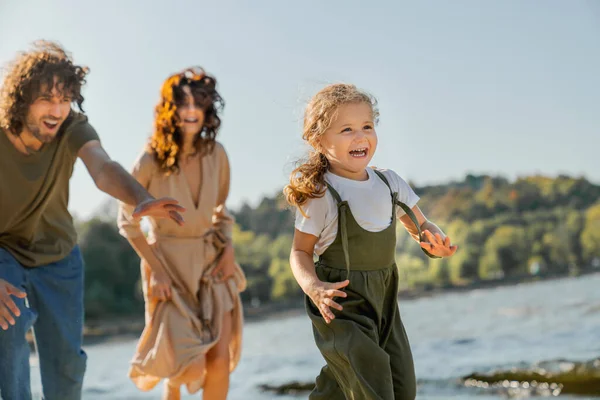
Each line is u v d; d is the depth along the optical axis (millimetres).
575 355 7219
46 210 4070
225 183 5188
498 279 64250
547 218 73812
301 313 48062
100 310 55156
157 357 4789
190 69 4934
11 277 3926
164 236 4941
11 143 3855
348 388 3258
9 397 3771
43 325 4102
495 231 71188
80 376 4234
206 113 4941
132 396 7363
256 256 68562
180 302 4844
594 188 78812
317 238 3328
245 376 8312
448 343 9484
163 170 4883
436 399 5895
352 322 3223
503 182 79625
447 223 74375
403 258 66312
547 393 5891
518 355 7688
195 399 7207
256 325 34938
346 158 3299
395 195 3420
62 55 3916
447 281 66125
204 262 5000
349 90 3340
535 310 16219
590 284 39562
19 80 3750
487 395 5984
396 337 3398
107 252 58625
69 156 3977
